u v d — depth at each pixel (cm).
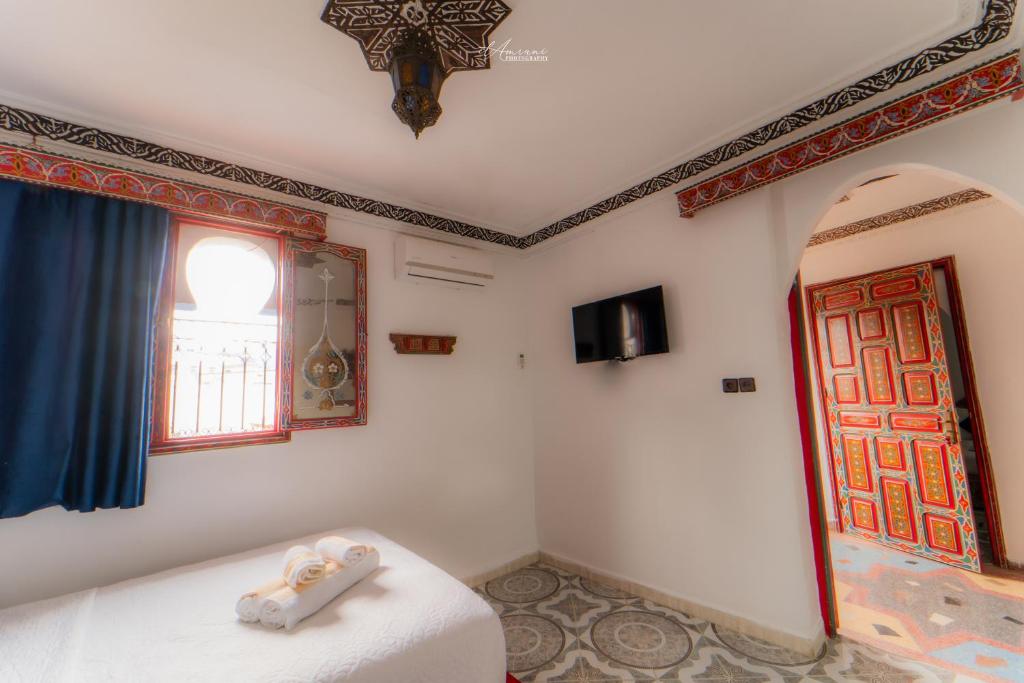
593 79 179
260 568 186
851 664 199
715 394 241
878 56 172
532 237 351
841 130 193
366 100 185
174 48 153
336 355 252
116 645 129
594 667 203
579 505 313
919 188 295
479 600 155
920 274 332
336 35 149
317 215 246
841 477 374
